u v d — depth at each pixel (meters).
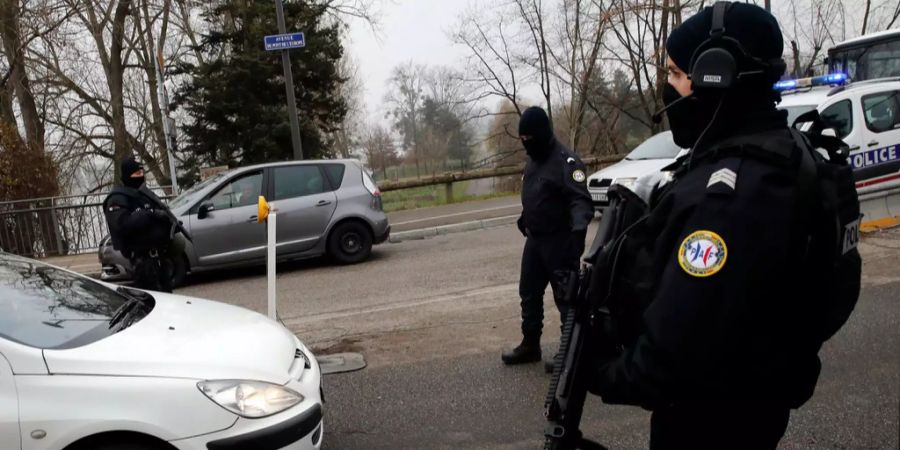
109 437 2.65
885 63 11.95
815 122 1.74
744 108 1.52
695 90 1.54
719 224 1.35
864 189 8.28
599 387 1.69
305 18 20.30
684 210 1.44
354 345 5.49
